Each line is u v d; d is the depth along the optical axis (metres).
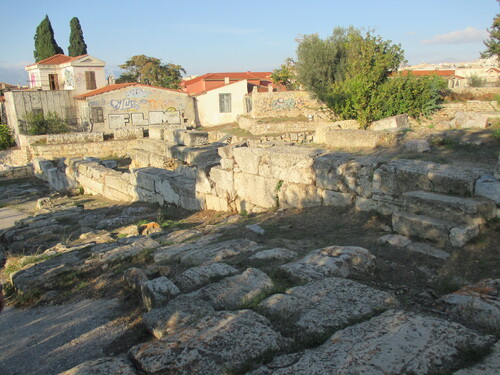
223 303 4.38
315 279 4.60
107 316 5.09
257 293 4.45
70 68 36.84
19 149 33.22
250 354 3.20
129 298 5.51
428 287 4.63
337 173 7.91
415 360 2.84
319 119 29.47
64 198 16.45
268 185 9.20
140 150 17.81
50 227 11.40
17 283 6.39
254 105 31.69
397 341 3.08
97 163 17.88
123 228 9.74
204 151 13.26
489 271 4.89
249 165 9.56
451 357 2.87
